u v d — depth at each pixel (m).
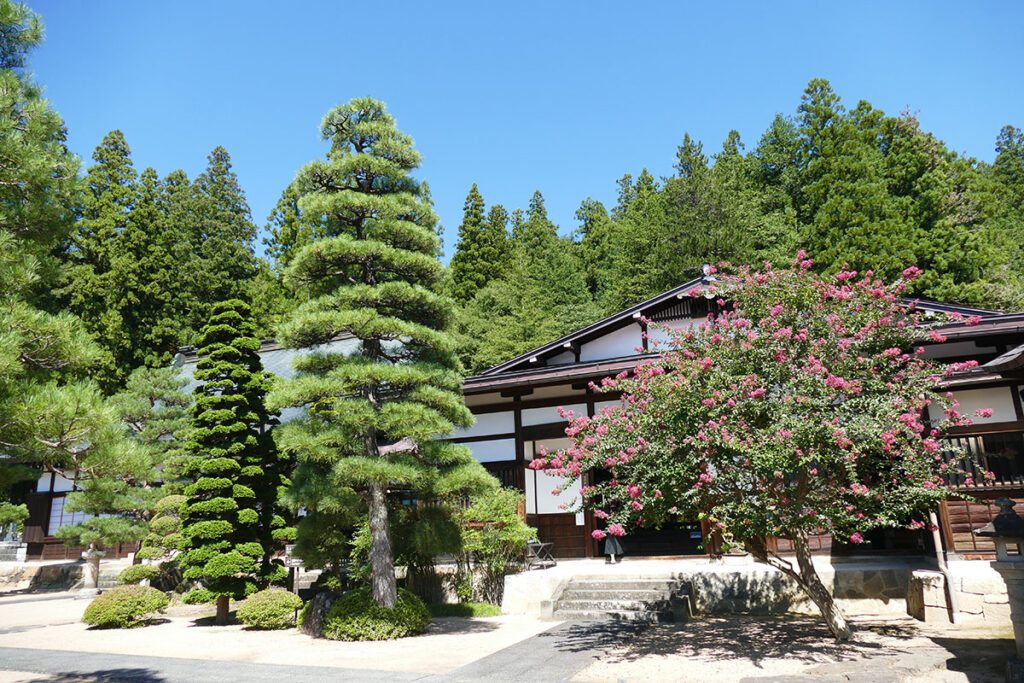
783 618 11.05
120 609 13.88
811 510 8.27
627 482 8.83
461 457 11.66
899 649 8.33
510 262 39.22
